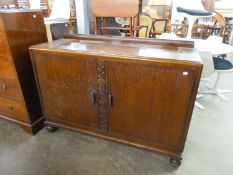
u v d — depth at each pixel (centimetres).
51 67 132
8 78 145
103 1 215
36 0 289
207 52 177
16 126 174
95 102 133
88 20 244
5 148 149
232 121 185
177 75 103
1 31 125
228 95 239
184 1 251
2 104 164
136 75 112
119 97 124
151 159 139
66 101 144
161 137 128
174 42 136
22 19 135
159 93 112
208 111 202
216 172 128
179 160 129
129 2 209
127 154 143
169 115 117
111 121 137
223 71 207
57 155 143
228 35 452
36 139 159
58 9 257
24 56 142
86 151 146
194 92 105
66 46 133
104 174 127
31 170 130
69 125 156
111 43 147
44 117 166
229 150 148
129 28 229
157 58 104
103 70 118
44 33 157
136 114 126
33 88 156
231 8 484
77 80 129
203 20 480
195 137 162
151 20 365
